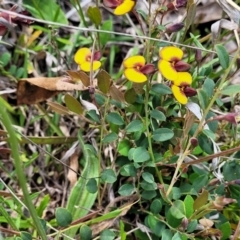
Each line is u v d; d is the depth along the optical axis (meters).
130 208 0.18
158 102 0.17
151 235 0.17
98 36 0.19
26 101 0.21
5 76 0.22
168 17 0.23
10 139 0.10
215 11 0.24
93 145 0.20
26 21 0.17
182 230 0.15
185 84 0.15
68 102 0.17
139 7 0.23
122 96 0.16
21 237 0.15
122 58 0.24
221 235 0.16
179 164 0.15
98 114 0.18
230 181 0.16
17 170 0.11
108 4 0.16
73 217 0.18
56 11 0.22
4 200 0.17
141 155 0.16
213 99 0.14
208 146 0.16
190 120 0.15
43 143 0.20
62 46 0.23
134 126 0.16
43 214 0.19
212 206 0.15
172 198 0.16
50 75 0.22
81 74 0.16
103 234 0.16
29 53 0.23
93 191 0.16
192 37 0.18
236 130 0.17
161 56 0.15
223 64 0.15
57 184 0.20
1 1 0.20
